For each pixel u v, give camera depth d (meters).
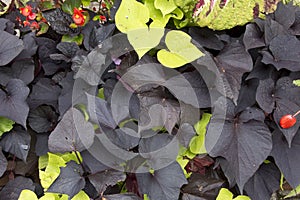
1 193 0.78
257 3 0.79
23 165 0.83
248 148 0.73
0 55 0.76
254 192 0.79
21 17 0.90
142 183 0.73
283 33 0.80
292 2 0.87
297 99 0.75
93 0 0.92
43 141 0.81
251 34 0.79
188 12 0.80
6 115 0.73
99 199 0.72
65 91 0.78
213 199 0.78
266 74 0.79
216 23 0.79
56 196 0.76
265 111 0.74
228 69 0.77
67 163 0.73
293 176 0.75
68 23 0.85
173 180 0.72
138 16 0.76
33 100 0.80
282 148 0.77
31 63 0.80
